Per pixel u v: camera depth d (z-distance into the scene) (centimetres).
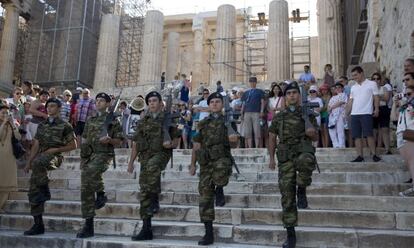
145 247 559
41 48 2919
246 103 1094
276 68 2373
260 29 3791
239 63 3431
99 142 633
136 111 1295
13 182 794
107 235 641
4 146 782
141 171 602
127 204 710
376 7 1459
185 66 3878
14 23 2812
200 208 563
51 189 847
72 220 675
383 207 631
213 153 571
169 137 597
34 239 621
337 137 1010
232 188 748
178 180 792
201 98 1408
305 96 566
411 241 520
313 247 548
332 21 2234
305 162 523
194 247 543
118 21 2955
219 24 2631
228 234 588
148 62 2759
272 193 726
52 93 1173
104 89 2498
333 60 2180
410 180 709
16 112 1030
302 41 3719
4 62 2712
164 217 670
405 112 673
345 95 1031
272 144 570
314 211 611
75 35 2853
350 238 540
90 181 616
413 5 962
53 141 667
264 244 569
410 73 677
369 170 784
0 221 712
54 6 2973
